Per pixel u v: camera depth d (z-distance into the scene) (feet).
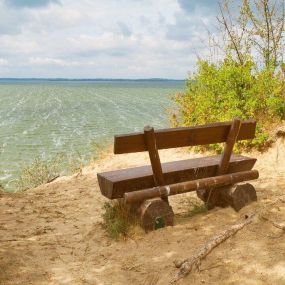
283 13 37.42
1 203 27.07
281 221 17.85
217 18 38.27
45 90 518.37
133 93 435.53
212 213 20.12
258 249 15.70
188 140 19.20
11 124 142.82
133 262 16.25
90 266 16.46
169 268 15.29
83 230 21.20
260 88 34.04
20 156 86.69
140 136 17.94
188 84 38.52
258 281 13.83
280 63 36.47
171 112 41.09
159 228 18.56
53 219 23.68
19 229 21.67
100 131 121.70
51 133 120.26
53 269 16.37
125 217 19.19
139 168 20.47
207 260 15.29
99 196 28.43
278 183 25.59
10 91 459.73
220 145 34.37
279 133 32.42
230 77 34.24
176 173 19.52
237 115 33.40
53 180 36.14
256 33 38.52
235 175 20.38
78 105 233.96
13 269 16.20
